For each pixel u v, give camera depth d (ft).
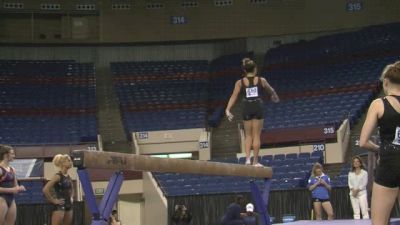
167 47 95.40
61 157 25.99
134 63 92.02
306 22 88.99
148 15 92.48
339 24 87.40
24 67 88.74
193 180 62.49
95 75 90.27
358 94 72.02
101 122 81.20
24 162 66.13
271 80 82.23
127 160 16.19
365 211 39.37
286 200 49.52
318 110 71.97
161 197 58.08
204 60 93.30
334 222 27.81
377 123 13.58
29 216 50.57
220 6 92.07
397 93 13.53
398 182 13.25
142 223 65.87
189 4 92.58
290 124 70.79
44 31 92.02
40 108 80.79
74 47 94.07
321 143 65.31
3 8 89.66
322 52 83.51
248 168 23.35
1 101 80.84
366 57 79.10
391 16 85.46
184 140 75.31
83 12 91.97
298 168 60.39
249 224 35.60
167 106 82.38
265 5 90.84
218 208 51.98
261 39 92.63
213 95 84.43
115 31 92.07
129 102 83.10
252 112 24.61
